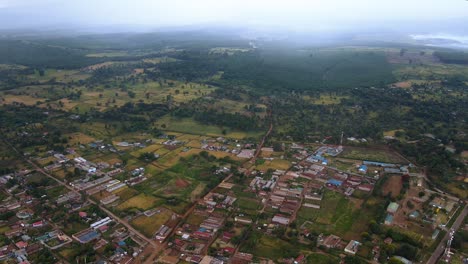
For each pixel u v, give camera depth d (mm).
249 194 138750
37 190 138500
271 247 106500
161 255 103750
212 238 111312
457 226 118000
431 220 120312
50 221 120000
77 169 154625
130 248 106125
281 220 119500
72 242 108562
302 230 114938
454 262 100312
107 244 107438
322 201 133750
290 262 98938
